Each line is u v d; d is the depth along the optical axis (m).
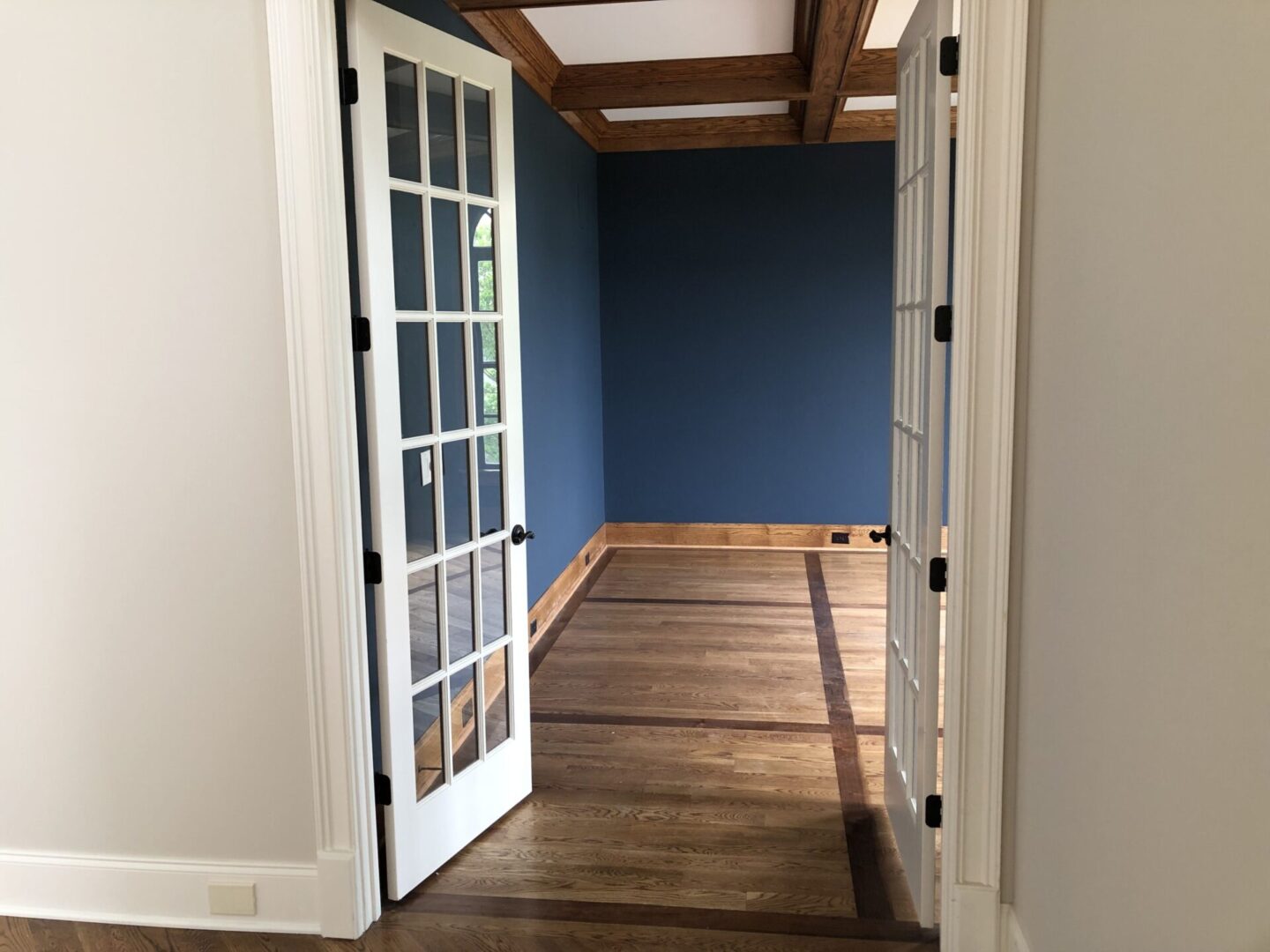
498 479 3.20
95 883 2.71
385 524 2.64
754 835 3.14
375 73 2.52
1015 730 2.31
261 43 2.36
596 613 5.60
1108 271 1.64
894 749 3.06
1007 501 2.24
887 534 3.15
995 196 2.17
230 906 2.67
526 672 3.37
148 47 2.39
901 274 2.95
